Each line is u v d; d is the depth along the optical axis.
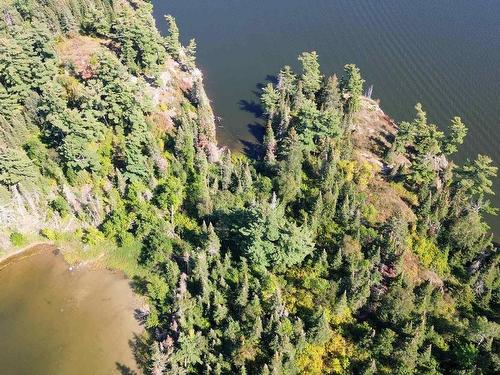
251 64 171.50
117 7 152.50
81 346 91.75
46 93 107.44
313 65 147.50
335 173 119.81
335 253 103.50
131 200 108.81
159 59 138.50
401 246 104.88
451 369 86.81
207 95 157.00
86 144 108.19
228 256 95.62
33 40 116.38
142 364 89.25
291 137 126.81
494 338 91.88
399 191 125.31
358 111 150.50
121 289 100.94
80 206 109.19
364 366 83.38
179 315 88.25
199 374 85.00
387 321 91.06
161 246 101.94
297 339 84.94
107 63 112.75
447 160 147.12
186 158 119.44
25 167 102.75
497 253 112.50
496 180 143.88
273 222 96.12
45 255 106.00
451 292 104.44
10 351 90.81
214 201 110.62
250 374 81.75
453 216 116.06
